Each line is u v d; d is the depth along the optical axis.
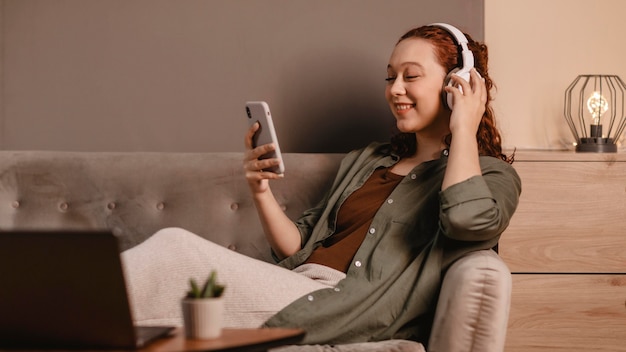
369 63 2.75
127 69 2.76
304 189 2.45
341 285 1.92
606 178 2.45
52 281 1.22
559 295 2.43
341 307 1.83
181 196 2.44
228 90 2.76
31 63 2.76
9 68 2.77
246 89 2.76
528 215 2.44
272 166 2.04
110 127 2.76
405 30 2.74
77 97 2.76
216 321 1.29
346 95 2.75
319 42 2.76
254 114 2.04
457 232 1.86
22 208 2.44
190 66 2.76
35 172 2.45
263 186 2.12
